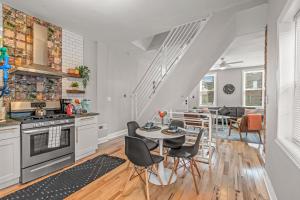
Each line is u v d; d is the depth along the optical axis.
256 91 7.55
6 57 2.38
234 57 6.04
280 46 1.84
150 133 2.38
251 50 5.14
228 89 8.21
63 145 2.86
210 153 2.87
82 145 3.24
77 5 2.68
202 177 2.54
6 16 2.69
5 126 2.14
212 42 3.18
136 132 2.46
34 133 2.43
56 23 3.35
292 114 1.78
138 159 1.98
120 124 5.31
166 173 2.65
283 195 1.63
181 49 3.69
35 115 2.87
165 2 2.61
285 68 1.82
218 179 2.49
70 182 2.37
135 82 6.07
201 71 3.86
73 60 3.82
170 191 2.17
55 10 2.84
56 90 3.44
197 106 8.91
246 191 2.18
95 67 4.42
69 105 3.29
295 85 1.73
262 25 3.14
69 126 2.96
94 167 2.87
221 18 2.97
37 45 3.03
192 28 3.63
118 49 5.14
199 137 2.25
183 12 2.94
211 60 3.80
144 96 5.10
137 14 3.00
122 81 5.39
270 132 2.25
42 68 2.87
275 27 2.03
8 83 2.68
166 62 3.92
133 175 2.54
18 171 2.27
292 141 1.75
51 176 2.54
